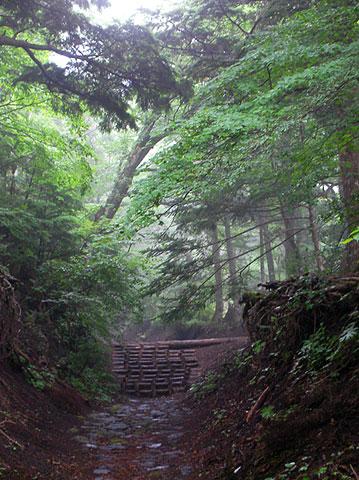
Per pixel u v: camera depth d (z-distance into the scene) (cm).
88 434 800
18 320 862
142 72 1014
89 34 948
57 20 927
